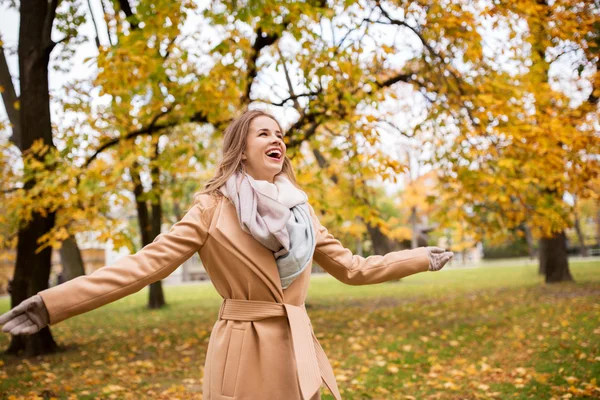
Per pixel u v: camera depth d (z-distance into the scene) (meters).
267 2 5.17
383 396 4.29
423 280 20.61
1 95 7.94
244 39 6.37
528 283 14.80
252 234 1.82
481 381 4.55
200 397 4.45
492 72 6.54
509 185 6.24
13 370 5.88
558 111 6.19
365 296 14.43
